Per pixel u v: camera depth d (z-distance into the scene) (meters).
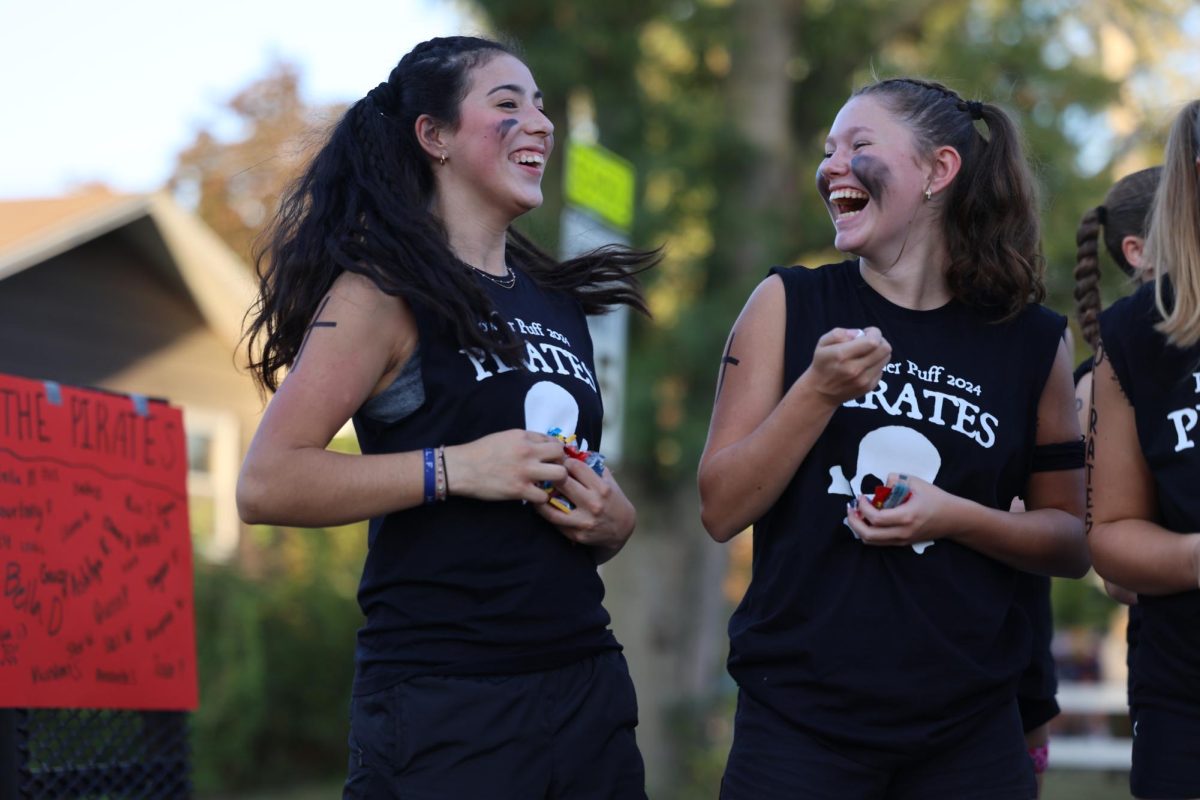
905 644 5.85
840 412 6.05
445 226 6.19
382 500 5.62
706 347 22.48
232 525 32.91
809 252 25.69
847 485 6.00
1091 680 32.69
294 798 23.77
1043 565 6.20
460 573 5.79
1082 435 6.93
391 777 5.72
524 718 5.76
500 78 6.20
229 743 24.42
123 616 7.55
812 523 6.00
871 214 6.21
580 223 12.33
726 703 25.28
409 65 6.28
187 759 7.90
